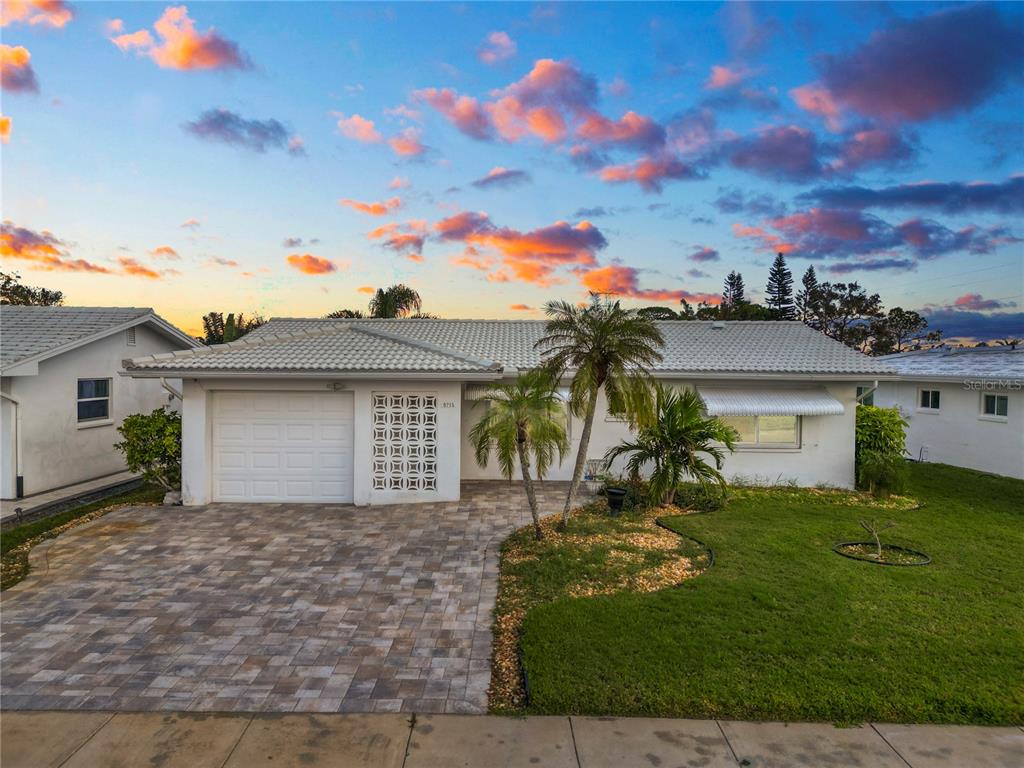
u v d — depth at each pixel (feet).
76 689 23.35
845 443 62.39
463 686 23.68
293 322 80.74
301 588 34.04
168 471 54.49
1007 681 23.26
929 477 69.41
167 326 72.90
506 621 29.66
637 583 33.81
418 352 55.88
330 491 53.98
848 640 26.48
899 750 19.58
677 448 51.98
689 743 19.93
